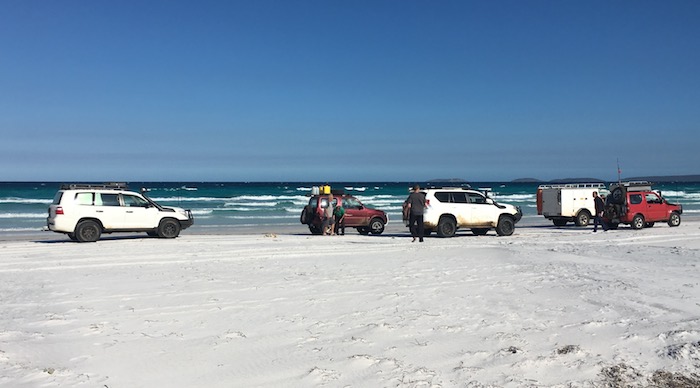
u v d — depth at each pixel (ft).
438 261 40.42
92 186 64.49
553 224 102.37
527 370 16.93
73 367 17.25
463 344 19.47
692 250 45.42
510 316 23.18
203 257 43.55
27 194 212.23
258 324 22.35
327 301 26.45
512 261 39.86
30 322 22.58
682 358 17.71
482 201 70.03
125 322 22.65
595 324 21.62
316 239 62.28
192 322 22.68
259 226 99.91
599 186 93.91
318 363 17.62
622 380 16.12
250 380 16.28
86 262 40.70
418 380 16.11
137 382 16.08
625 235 62.49
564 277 32.27
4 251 48.37
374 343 19.63
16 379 16.01
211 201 176.24
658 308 24.20
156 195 222.48
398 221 112.68
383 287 29.94
